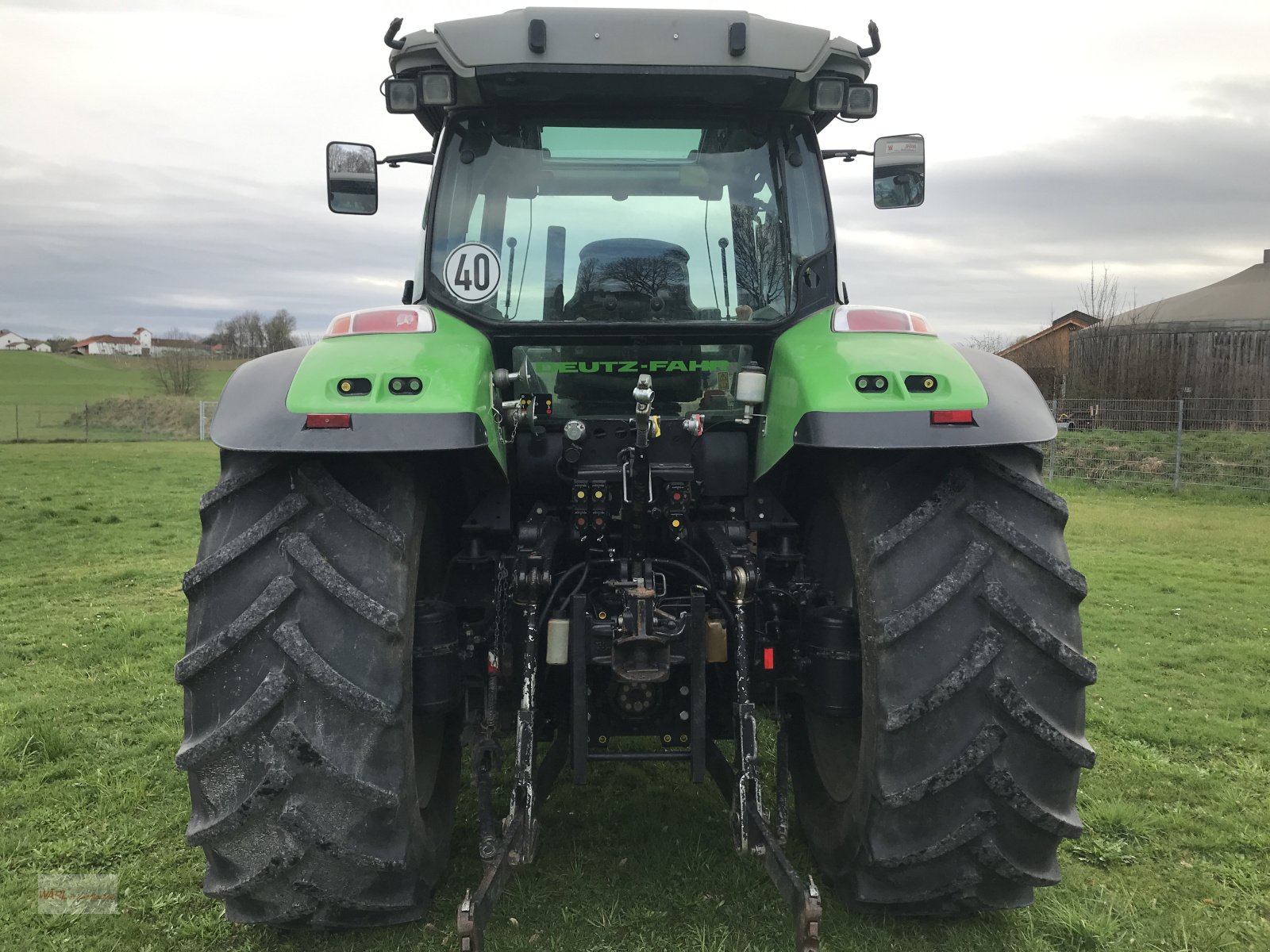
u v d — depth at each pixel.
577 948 2.56
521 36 2.78
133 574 7.88
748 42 2.79
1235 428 18.66
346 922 2.47
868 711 2.37
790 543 3.03
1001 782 2.27
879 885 2.47
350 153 3.38
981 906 2.53
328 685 2.19
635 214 3.02
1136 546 9.71
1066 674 2.29
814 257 3.04
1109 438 16.75
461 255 2.96
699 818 3.40
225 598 2.25
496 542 3.01
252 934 2.65
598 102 2.98
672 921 2.70
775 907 2.76
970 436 2.30
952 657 2.28
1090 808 3.44
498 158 3.01
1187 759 4.04
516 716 2.85
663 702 2.80
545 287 3.01
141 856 3.08
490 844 2.46
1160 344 21.05
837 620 2.59
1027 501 2.40
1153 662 5.52
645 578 2.69
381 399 2.29
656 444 2.97
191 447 24.31
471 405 2.31
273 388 2.40
